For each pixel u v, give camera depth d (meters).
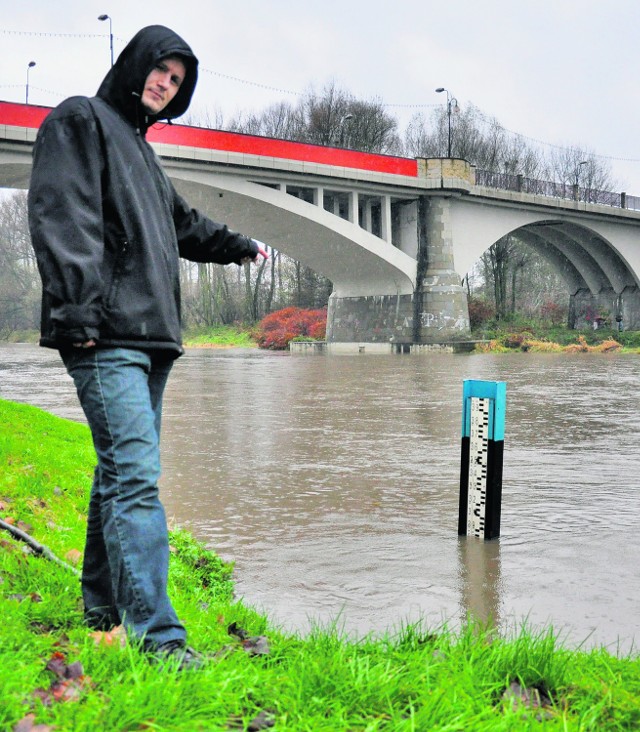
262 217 40.09
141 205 2.68
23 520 4.58
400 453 9.25
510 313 58.09
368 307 48.97
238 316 80.00
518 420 12.45
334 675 2.34
